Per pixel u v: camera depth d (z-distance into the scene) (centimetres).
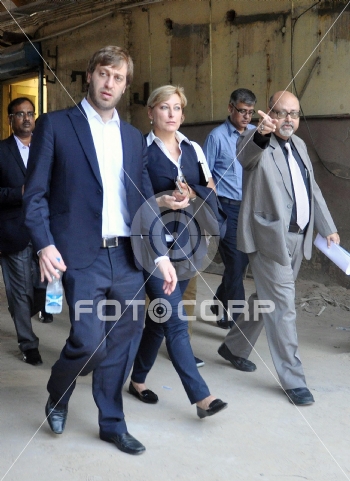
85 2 1066
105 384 329
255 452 327
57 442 332
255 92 833
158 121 379
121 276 321
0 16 1185
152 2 962
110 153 317
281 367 399
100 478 296
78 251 309
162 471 304
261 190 400
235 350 452
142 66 1014
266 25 809
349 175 728
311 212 417
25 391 408
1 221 458
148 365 391
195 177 388
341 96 735
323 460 320
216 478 299
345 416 375
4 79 1396
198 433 348
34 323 585
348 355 491
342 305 661
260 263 404
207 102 905
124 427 329
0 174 461
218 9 872
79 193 308
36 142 308
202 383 349
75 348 310
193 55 919
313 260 761
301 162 419
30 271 465
